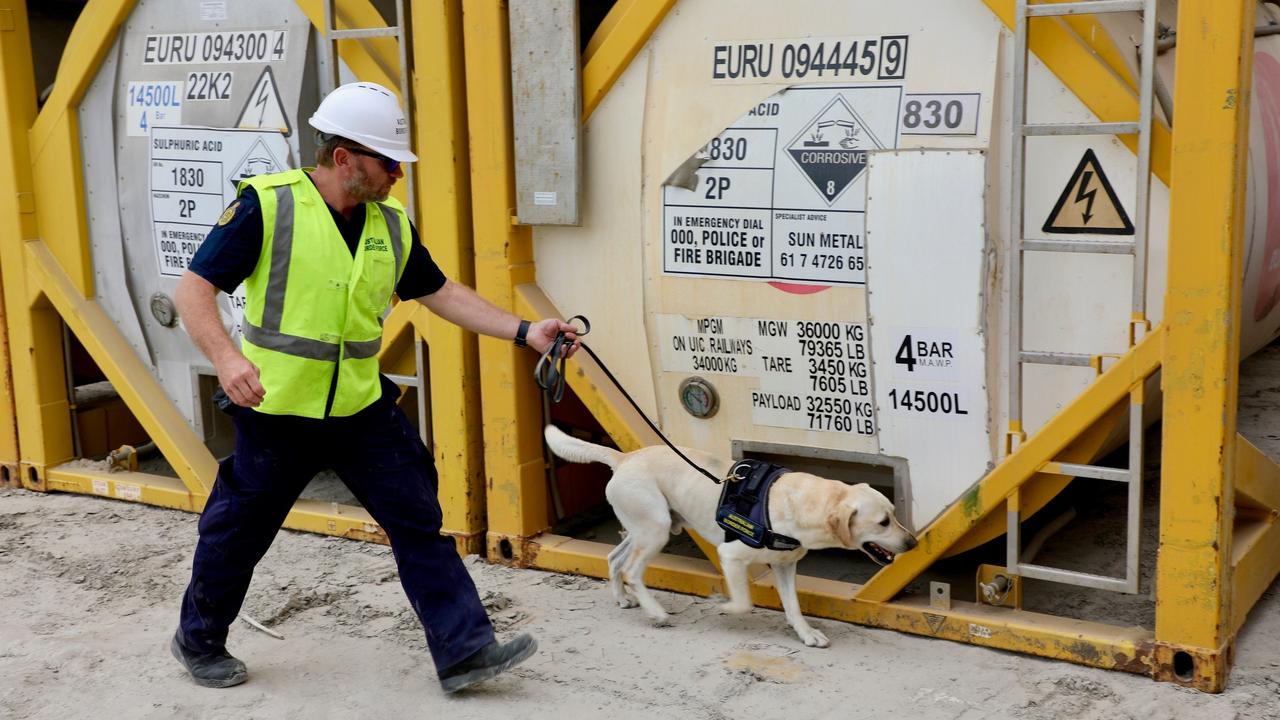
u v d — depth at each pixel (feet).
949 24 11.76
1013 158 11.30
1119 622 13.17
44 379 19.01
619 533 15.52
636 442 14.15
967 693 11.45
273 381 11.08
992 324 12.00
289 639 13.37
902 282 12.36
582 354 14.62
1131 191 11.14
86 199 18.02
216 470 17.89
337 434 11.56
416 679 12.28
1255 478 12.67
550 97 13.87
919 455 12.68
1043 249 11.37
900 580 12.87
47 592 14.96
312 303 11.07
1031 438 11.84
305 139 15.69
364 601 14.37
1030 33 11.35
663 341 14.01
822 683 11.78
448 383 15.39
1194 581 11.18
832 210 12.62
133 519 17.72
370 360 11.61
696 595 14.17
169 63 16.78
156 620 13.99
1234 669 11.75
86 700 11.95
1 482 19.57
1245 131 10.59
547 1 13.69
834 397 13.05
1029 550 14.43
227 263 10.77
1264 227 16.07
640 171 13.75
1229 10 10.14
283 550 16.25
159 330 17.84
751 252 13.20
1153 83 10.69
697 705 11.42
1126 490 18.10
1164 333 10.90
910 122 12.07
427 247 15.26
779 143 12.83
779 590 12.90
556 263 14.66
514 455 15.10
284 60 15.72
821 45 12.47
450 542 11.96
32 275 18.38
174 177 16.98
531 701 11.68
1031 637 12.13
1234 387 11.15
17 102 18.13
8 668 12.67
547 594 14.42
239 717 11.55
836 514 11.97
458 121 14.79
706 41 13.14
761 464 12.69
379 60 15.52
